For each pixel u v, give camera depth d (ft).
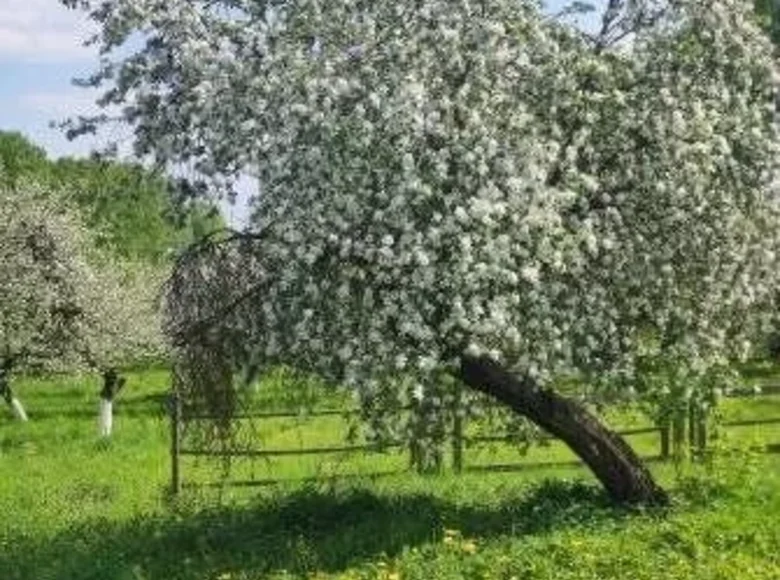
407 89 40.34
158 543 50.90
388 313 41.19
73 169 223.10
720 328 48.55
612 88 44.42
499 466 66.08
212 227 47.75
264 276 45.80
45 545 52.85
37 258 108.78
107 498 66.28
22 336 107.34
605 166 45.19
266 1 45.03
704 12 45.55
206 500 61.11
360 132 40.42
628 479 48.49
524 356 43.73
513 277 40.11
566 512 47.42
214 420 48.57
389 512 51.39
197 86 42.57
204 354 46.96
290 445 83.97
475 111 41.09
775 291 50.29
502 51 42.09
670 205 45.06
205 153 44.70
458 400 47.98
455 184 41.16
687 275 47.03
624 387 47.42
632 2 46.29
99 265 118.73
